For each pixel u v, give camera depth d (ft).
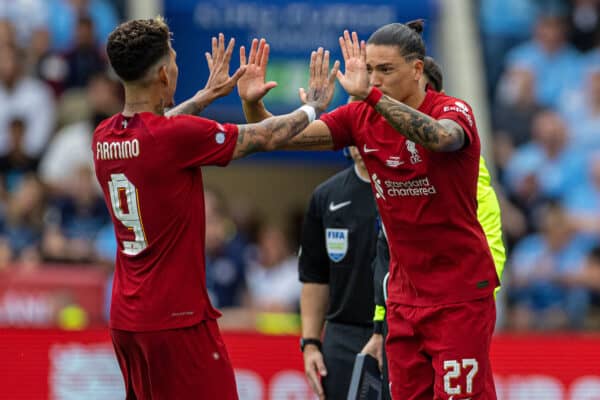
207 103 56.65
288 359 89.51
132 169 52.70
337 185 68.69
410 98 54.65
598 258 138.72
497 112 143.02
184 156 52.49
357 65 51.39
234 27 138.62
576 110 143.54
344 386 68.18
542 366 90.58
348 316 68.03
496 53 144.15
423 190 53.62
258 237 137.08
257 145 53.26
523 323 135.23
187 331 53.78
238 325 116.57
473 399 54.39
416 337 56.03
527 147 142.41
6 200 128.88
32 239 127.13
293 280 124.26
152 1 137.49
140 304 53.36
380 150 54.54
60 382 88.79
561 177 141.59
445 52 143.84
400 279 56.75
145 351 53.78
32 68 133.59
